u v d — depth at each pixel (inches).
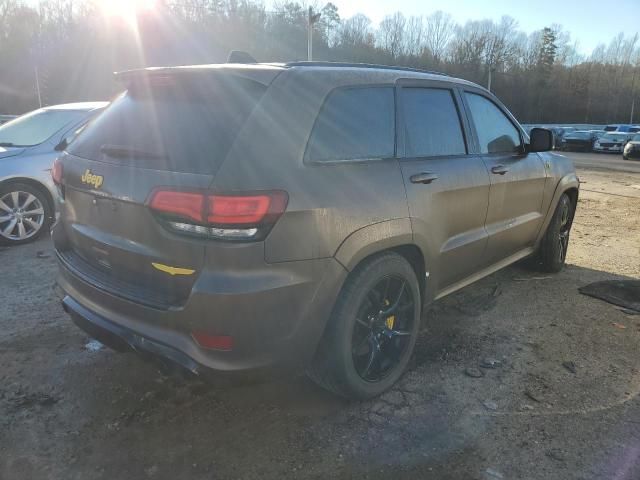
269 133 94.2
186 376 95.9
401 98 124.5
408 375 129.6
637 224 325.4
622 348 145.6
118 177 98.9
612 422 111.6
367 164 110.0
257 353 93.0
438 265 130.5
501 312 169.3
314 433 107.2
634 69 3316.9
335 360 106.7
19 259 212.7
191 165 91.4
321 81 106.7
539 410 115.6
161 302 94.2
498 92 3058.6
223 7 2022.6
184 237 89.4
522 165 164.7
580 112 3255.4
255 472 96.2
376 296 113.3
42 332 147.8
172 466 97.3
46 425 107.9
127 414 112.1
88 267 111.2
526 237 177.3
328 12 2177.7
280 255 91.5
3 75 2269.9
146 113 107.4
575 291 189.5
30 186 233.5
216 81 103.3
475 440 105.5
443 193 127.0
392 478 95.3
